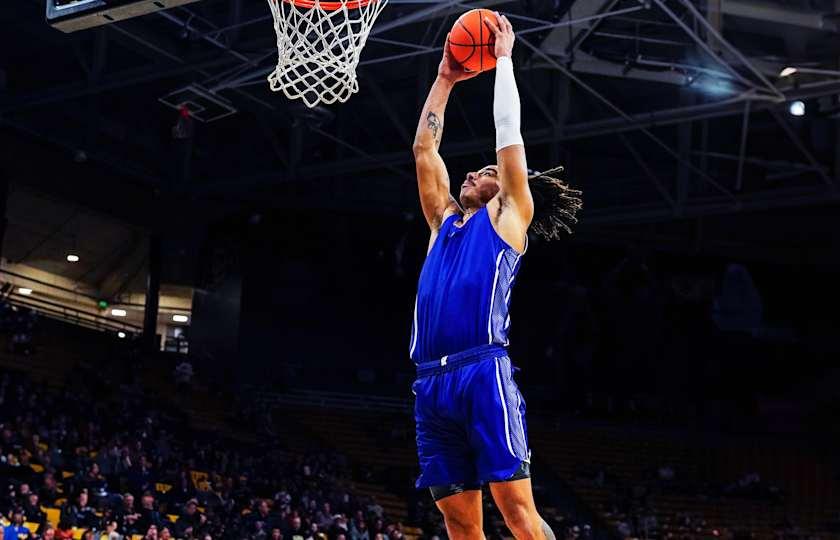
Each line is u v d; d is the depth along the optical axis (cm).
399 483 3088
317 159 3259
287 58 789
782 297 4138
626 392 3959
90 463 2088
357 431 3428
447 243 399
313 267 3728
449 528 386
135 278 3744
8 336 2895
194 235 3525
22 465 1934
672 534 3131
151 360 3288
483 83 2838
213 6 2431
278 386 3534
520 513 364
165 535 1781
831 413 4012
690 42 2473
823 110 2652
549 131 2741
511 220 384
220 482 2391
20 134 3059
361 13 813
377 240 3778
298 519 2130
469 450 380
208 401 3200
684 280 4066
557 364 3912
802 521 3422
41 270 3719
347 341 3722
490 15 436
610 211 3338
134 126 3219
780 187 3184
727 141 3234
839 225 3831
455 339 377
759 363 4091
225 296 3578
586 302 3988
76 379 2755
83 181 3225
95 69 2569
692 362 4034
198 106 2523
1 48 2777
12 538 1609
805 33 2392
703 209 3123
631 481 3516
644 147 3344
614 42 2541
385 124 3155
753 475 3566
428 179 435
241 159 3328
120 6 966
